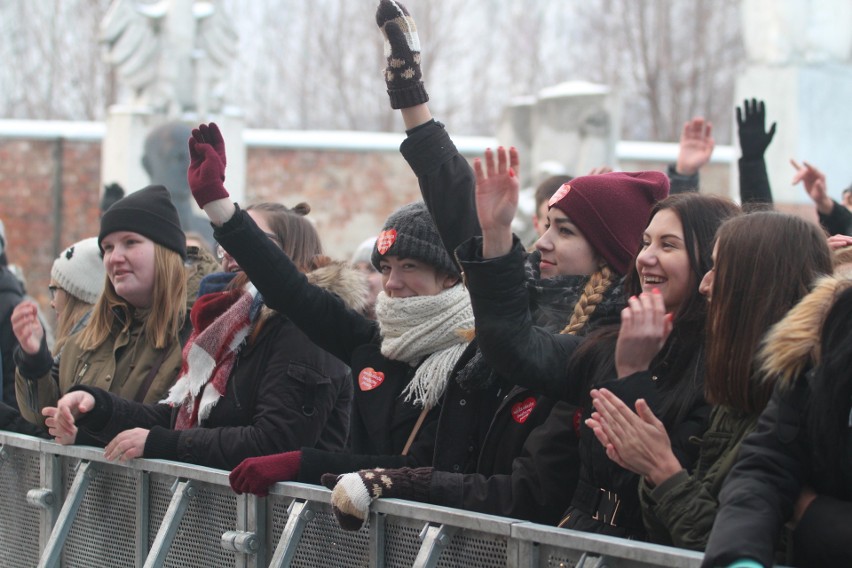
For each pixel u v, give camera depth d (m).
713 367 4.29
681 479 4.23
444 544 4.71
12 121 26.33
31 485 6.90
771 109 15.45
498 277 4.74
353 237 26.72
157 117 20.33
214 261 8.08
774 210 4.64
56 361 7.57
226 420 6.22
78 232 26.09
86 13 40.81
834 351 3.86
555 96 18.06
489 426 5.32
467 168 5.69
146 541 6.11
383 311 5.71
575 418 4.88
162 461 5.98
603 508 4.69
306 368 6.09
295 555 5.32
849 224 8.55
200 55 20.73
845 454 3.85
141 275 6.95
